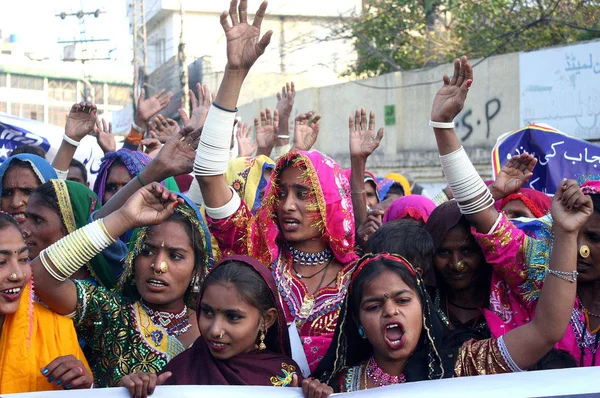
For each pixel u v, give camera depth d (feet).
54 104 138.82
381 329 9.43
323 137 50.98
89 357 11.34
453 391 8.00
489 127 39.58
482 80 39.78
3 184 14.33
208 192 11.37
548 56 36.32
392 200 19.04
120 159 16.48
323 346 10.90
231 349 9.86
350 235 11.69
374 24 49.34
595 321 11.23
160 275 10.50
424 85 43.83
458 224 11.55
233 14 11.02
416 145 44.42
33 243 11.82
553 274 9.64
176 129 18.75
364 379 9.84
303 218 11.47
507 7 44.04
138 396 8.31
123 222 9.93
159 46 95.91
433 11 46.93
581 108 34.94
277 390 8.60
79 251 9.76
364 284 9.57
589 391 7.89
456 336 11.02
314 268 11.69
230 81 11.02
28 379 9.37
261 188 15.11
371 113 15.75
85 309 10.18
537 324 9.54
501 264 11.16
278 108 18.74
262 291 10.03
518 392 7.93
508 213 13.79
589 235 10.90
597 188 11.09
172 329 10.90
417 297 9.61
